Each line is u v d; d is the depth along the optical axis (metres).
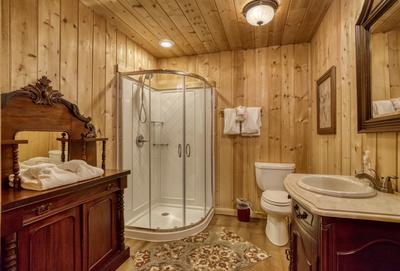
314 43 2.81
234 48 3.22
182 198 3.15
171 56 3.51
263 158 3.18
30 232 1.28
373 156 1.49
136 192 2.99
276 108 3.14
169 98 3.31
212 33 2.78
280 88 3.12
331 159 2.23
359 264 1.04
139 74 2.72
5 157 1.49
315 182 1.70
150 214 2.98
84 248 1.65
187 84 3.20
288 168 2.88
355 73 1.70
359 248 1.04
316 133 2.75
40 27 1.78
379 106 1.39
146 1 2.15
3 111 1.47
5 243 1.16
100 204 1.84
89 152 2.14
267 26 2.61
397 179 1.29
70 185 1.51
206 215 2.99
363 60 1.54
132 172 2.92
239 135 3.25
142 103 3.10
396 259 1.02
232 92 3.29
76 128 2.00
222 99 3.32
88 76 2.26
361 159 1.64
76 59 2.12
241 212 3.03
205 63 3.40
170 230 2.53
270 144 3.15
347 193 1.24
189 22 2.53
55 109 1.82
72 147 2.00
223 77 3.33
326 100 2.33
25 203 1.23
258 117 3.11
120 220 2.09
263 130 3.18
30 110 1.63
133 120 2.96
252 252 2.25
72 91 2.08
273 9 2.14
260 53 3.20
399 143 1.27
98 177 1.79
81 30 2.17
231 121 3.19
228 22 2.52
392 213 1.02
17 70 1.62
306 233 1.24
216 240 2.49
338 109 2.04
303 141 3.04
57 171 1.53
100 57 2.42
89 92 2.28
